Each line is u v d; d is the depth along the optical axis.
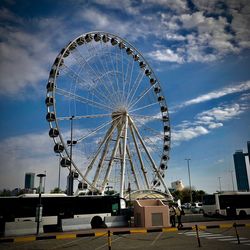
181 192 114.25
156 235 22.28
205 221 34.00
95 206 30.53
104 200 31.16
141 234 23.36
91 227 29.50
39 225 27.36
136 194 43.12
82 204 30.12
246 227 26.22
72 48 41.28
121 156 42.56
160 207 29.16
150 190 44.69
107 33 47.62
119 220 30.88
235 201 39.34
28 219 27.58
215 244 16.86
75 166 37.31
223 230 24.20
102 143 41.16
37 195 28.91
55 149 36.38
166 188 47.12
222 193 39.81
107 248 16.84
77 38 41.91
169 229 25.25
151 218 28.64
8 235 25.77
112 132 42.53
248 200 39.62
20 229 26.42
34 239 21.97
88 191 38.12
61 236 22.53
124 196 41.69
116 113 43.22
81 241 20.44
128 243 18.59
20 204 27.89
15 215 27.31
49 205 28.88
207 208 41.09
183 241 18.55
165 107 53.06
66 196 29.81
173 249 15.59
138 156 45.53
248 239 18.64
